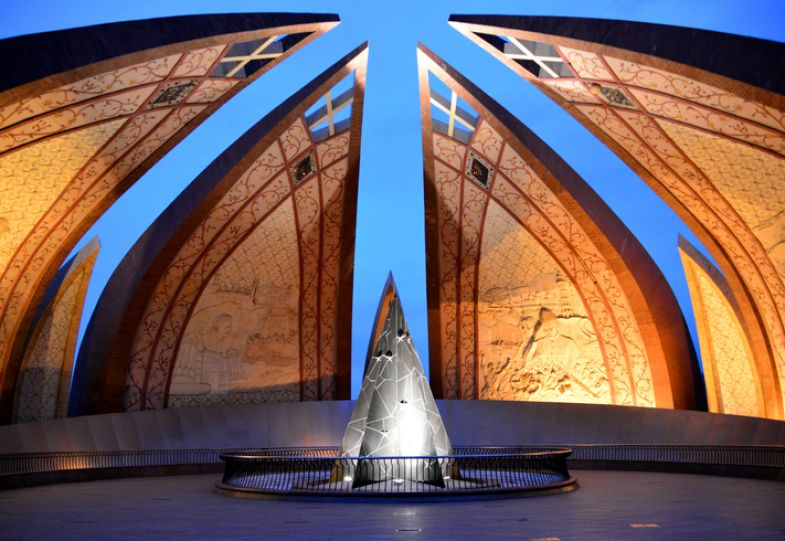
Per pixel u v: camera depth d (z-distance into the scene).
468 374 16.34
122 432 13.48
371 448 9.00
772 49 8.58
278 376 16.17
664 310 14.57
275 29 10.87
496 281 16.12
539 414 14.94
